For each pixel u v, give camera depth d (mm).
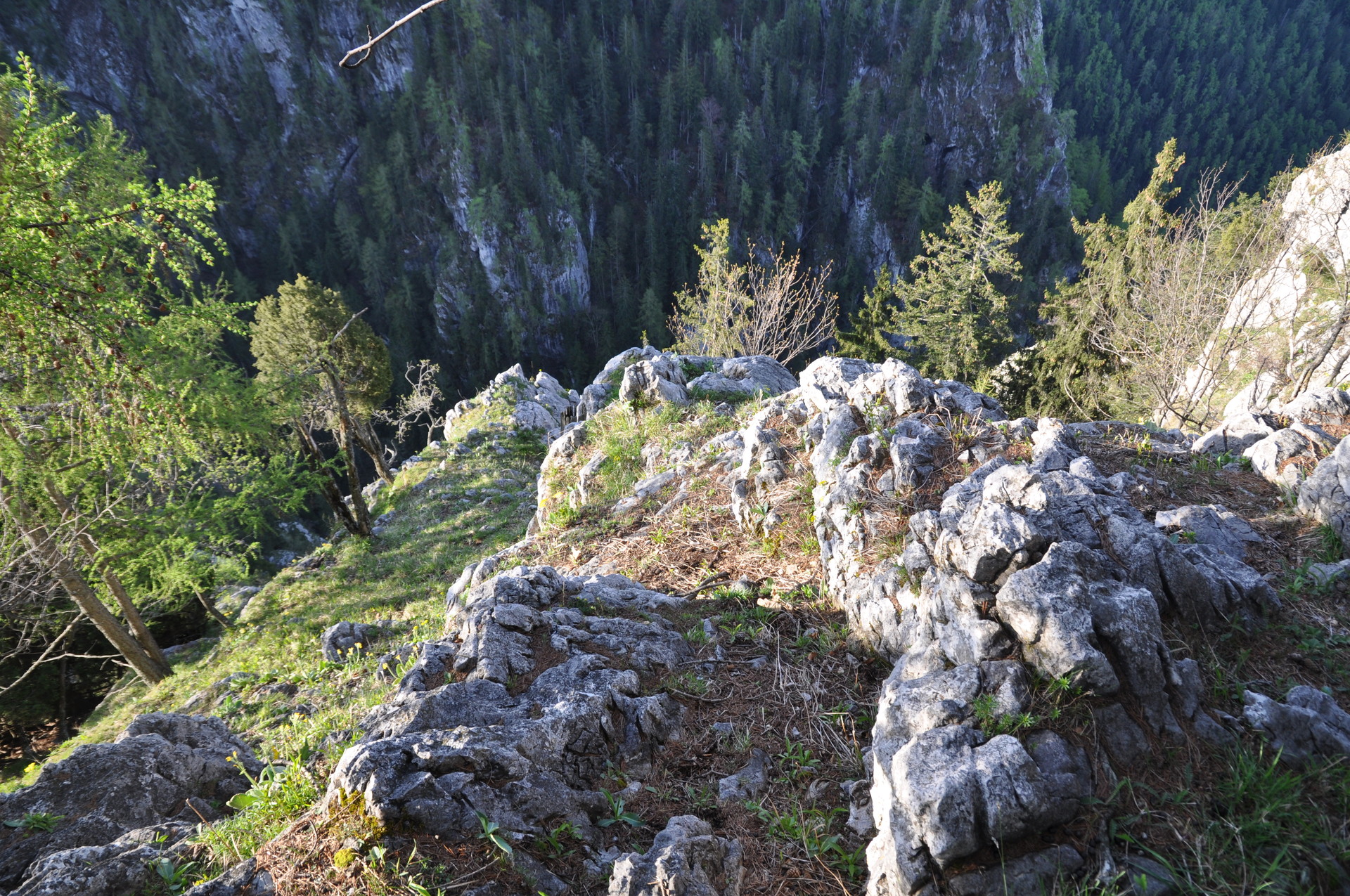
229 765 5594
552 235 98750
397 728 4035
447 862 3189
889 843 3168
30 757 23891
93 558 16391
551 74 109562
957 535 4277
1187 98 132125
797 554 6383
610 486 9711
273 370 21031
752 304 28516
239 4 100500
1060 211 104250
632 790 4031
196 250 13469
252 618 18969
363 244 99688
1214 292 19391
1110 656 3512
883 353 43344
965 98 111625
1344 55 141625
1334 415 5859
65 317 11469
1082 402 21922
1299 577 4277
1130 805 3092
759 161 106438
